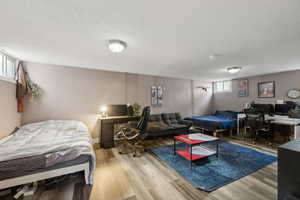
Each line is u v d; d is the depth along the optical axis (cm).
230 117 500
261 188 173
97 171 219
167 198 156
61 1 118
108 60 293
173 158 266
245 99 503
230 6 123
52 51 239
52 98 324
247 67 354
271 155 277
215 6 124
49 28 164
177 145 347
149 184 183
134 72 420
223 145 342
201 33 176
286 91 395
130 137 301
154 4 121
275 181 188
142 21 149
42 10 130
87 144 189
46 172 159
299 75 371
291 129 359
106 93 390
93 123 371
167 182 188
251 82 483
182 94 547
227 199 154
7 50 234
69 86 343
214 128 423
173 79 525
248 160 254
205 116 556
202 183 183
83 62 309
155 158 269
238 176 200
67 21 149
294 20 145
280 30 167
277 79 414
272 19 143
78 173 201
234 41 198
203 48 225
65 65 336
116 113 389
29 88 296
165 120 482
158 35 181
